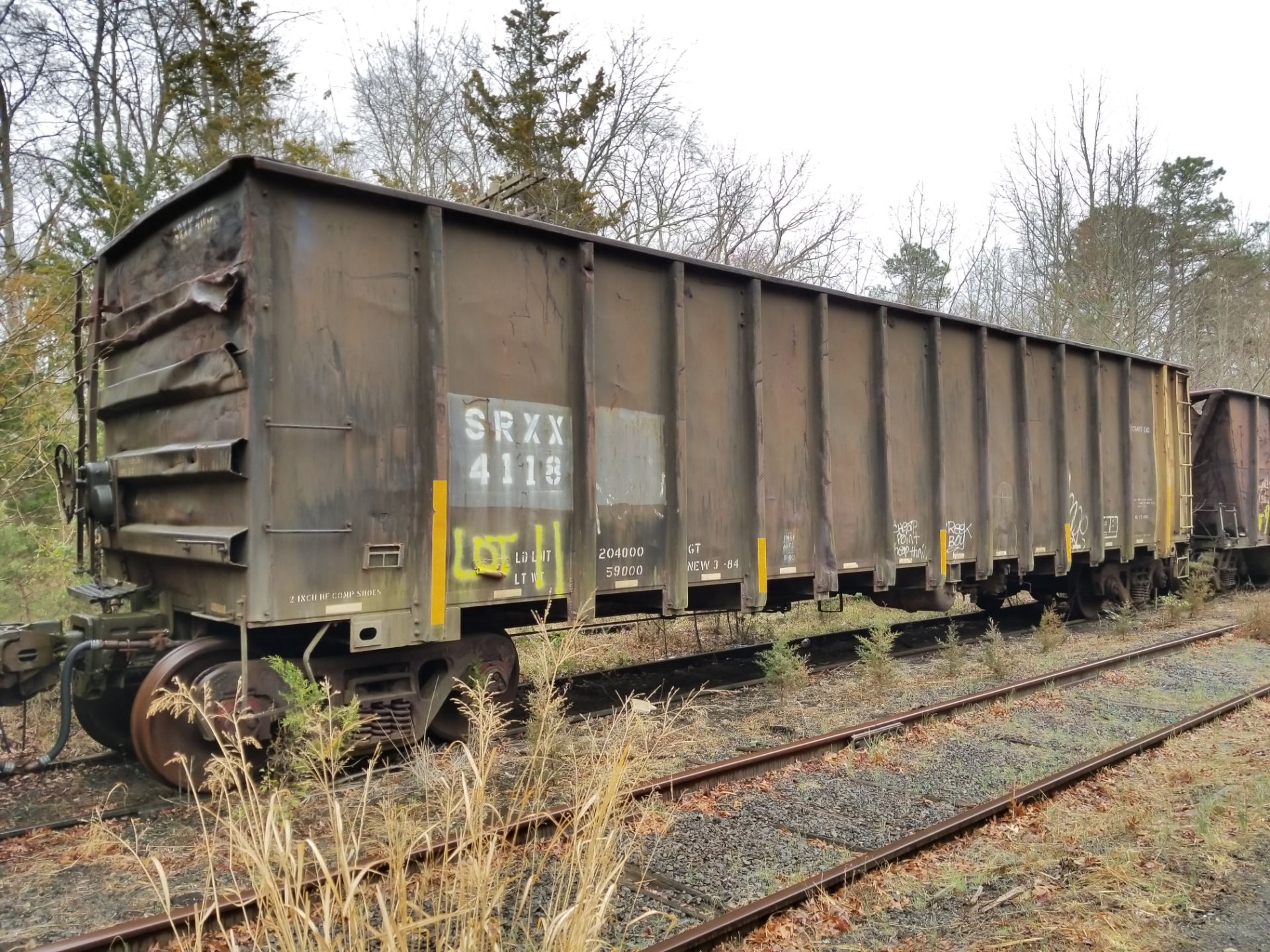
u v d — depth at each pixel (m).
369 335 5.98
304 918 2.80
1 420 10.02
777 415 8.77
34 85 17.12
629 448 7.53
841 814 5.54
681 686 9.43
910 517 10.20
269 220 5.56
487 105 23.61
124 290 7.19
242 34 18.89
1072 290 33.47
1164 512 15.01
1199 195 42.91
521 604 7.04
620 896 4.27
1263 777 6.04
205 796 5.65
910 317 10.27
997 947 3.86
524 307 6.84
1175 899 4.34
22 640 5.77
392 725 6.32
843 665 10.36
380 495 5.97
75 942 3.57
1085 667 9.47
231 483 5.57
